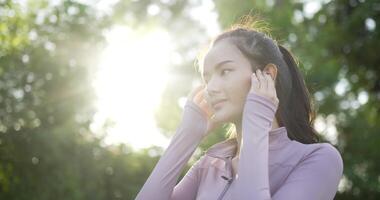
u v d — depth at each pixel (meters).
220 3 12.05
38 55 9.35
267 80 1.89
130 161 10.07
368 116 13.57
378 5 13.23
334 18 13.80
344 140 13.03
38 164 9.25
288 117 2.01
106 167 9.91
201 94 2.12
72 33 9.80
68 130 9.27
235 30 1.97
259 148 1.80
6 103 9.21
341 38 13.64
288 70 2.01
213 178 2.04
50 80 9.44
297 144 1.94
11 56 9.32
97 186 9.80
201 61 2.11
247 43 1.93
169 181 2.02
